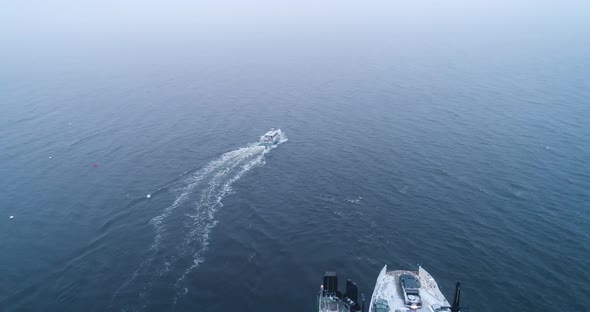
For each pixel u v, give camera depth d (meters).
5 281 77.94
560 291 72.12
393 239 88.19
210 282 76.38
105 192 108.94
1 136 144.12
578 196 100.12
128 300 72.12
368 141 137.00
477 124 147.25
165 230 92.94
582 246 83.25
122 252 85.81
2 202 104.75
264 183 113.00
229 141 140.25
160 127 153.00
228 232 92.06
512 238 86.81
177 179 115.12
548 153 122.50
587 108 157.75
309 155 129.12
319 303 62.75
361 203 101.88
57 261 83.50
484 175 112.00
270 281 76.50
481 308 68.69
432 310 57.69
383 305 59.50
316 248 86.00
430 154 125.50
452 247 85.00
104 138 143.12
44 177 116.75
